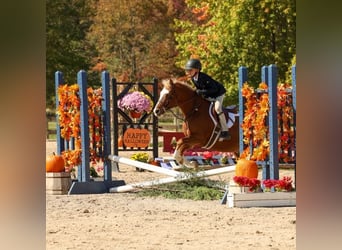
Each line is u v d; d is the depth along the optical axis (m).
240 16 28.02
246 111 13.27
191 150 20.73
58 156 15.05
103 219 10.90
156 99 21.08
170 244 8.32
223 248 7.92
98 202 13.30
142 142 20.98
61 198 14.01
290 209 11.93
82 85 14.98
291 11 27.59
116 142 20.72
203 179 14.77
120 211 11.95
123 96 21.00
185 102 16.17
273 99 12.75
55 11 38.34
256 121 13.09
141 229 9.76
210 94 16.16
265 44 28.50
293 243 8.21
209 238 8.81
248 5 27.75
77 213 11.70
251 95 13.22
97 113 15.50
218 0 29.25
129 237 8.96
